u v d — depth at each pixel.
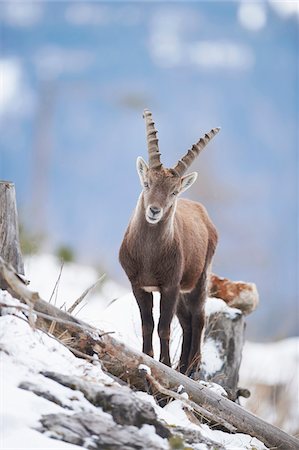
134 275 19.58
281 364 31.86
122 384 15.65
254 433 17.39
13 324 14.84
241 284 23.52
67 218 187.62
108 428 13.65
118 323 21.75
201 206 22.70
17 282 14.56
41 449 12.77
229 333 22.34
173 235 19.50
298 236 157.25
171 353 22.11
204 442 15.08
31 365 14.30
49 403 13.67
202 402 16.95
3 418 13.09
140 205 19.44
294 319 62.94
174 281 19.50
